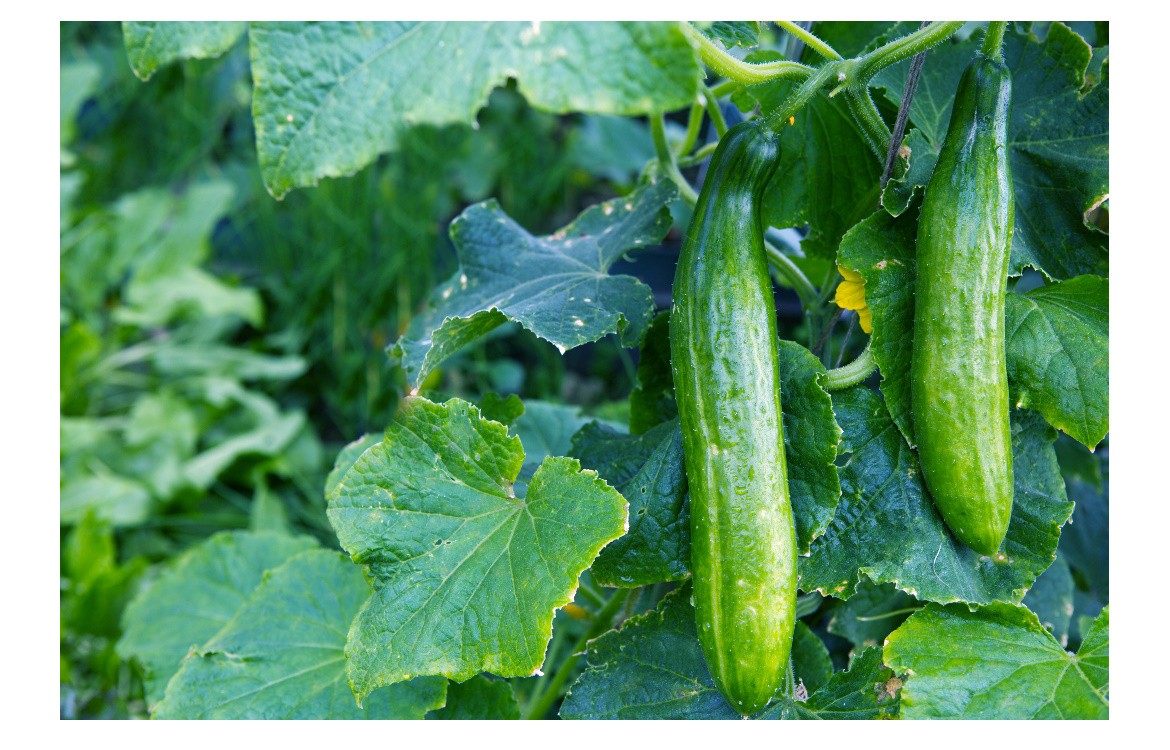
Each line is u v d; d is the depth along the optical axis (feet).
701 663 2.67
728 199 2.47
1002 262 2.46
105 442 6.16
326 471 6.32
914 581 2.55
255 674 2.91
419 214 6.77
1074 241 2.71
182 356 6.76
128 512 5.60
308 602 3.05
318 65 2.20
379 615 2.53
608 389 6.43
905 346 2.56
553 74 2.10
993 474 2.45
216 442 6.55
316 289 6.83
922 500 2.60
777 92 2.86
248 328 7.43
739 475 2.40
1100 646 2.57
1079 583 3.61
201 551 3.73
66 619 4.72
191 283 6.71
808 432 2.54
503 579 2.50
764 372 2.43
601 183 7.85
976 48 2.80
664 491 2.58
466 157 7.30
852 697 2.62
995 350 2.46
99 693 4.55
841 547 2.59
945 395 2.45
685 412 2.44
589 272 2.82
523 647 2.45
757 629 2.38
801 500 2.52
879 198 2.84
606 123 6.28
